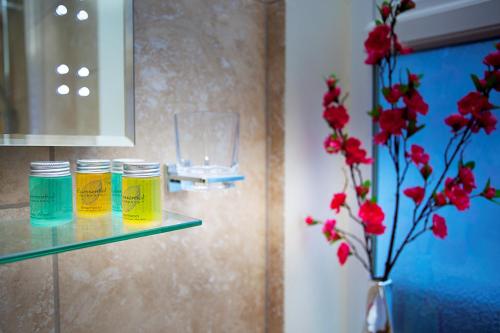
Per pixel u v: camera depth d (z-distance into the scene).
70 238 0.55
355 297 1.13
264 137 1.04
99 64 0.68
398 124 0.86
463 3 0.89
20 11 0.61
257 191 1.03
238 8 0.96
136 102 0.78
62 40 0.65
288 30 0.99
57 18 0.64
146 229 0.59
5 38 0.60
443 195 0.82
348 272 1.14
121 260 0.77
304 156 1.05
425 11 0.95
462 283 0.94
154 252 0.82
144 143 0.79
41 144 0.62
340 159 1.15
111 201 0.68
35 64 0.62
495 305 0.89
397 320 1.05
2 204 0.63
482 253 0.90
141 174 0.61
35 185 0.59
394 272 1.05
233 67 0.95
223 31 0.93
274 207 1.04
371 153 1.08
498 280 0.88
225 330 0.97
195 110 0.88
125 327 0.78
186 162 0.78
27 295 0.66
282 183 1.01
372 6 1.05
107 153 0.75
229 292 0.97
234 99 0.96
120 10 0.71
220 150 0.78
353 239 1.13
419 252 1.01
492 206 0.89
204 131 0.77
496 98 0.88
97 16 0.68
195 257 0.89
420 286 1.01
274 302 1.05
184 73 0.85
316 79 1.08
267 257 1.06
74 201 0.71
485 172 0.90
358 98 1.09
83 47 0.67
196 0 0.87
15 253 0.49
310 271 1.09
